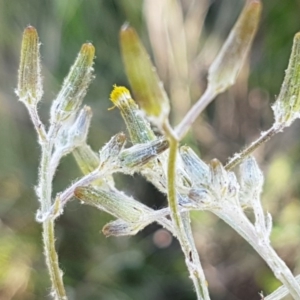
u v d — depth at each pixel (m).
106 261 0.26
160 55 0.25
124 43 0.11
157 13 0.25
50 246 0.13
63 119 0.14
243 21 0.11
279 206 0.25
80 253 0.27
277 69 0.27
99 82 0.26
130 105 0.14
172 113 0.25
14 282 0.26
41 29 0.26
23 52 0.14
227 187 0.13
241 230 0.13
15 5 0.26
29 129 0.27
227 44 0.11
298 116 0.13
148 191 0.26
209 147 0.27
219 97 0.28
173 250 0.27
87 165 0.14
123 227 0.13
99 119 0.26
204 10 0.26
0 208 0.27
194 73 0.26
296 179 0.25
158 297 0.26
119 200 0.13
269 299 0.13
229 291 0.26
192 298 0.26
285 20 0.27
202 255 0.26
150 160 0.13
